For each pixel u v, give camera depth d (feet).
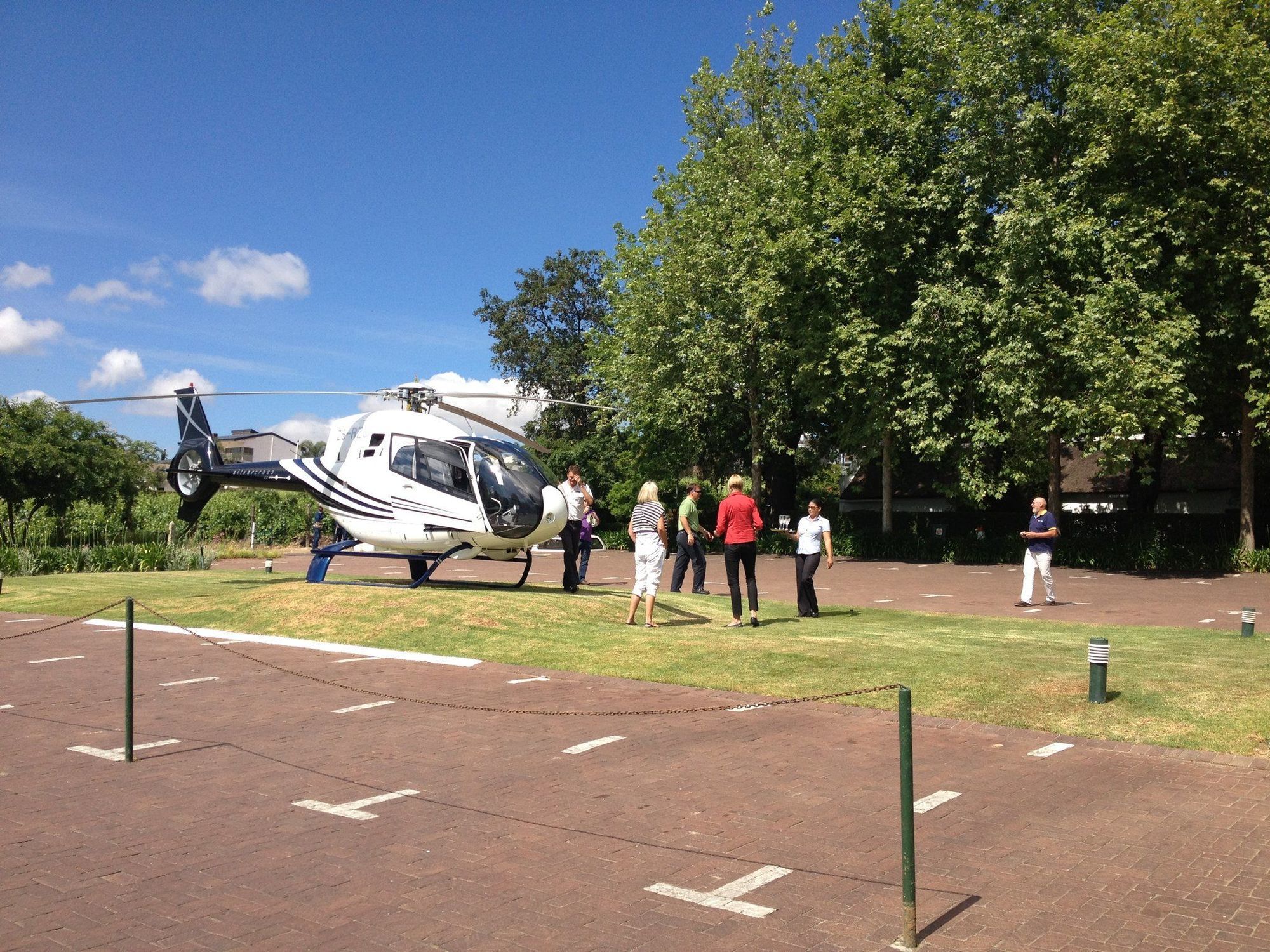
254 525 134.51
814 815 20.34
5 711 31.14
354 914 15.52
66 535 106.63
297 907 15.80
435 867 17.57
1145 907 15.56
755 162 128.57
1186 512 128.47
